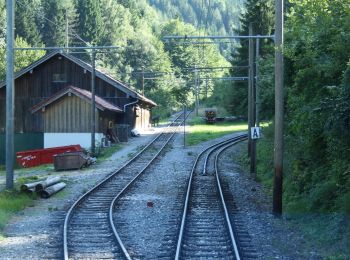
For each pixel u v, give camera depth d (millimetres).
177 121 75688
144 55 99125
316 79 15055
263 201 18203
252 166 25562
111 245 11242
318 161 16125
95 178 24375
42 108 41750
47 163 34156
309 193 15648
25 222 14250
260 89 26094
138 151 37406
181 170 27391
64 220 13867
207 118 68188
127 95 47625
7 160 19234
